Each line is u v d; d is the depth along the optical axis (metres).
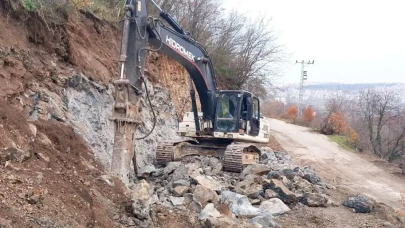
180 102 18.47
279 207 8.62
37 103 8.13
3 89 7.26
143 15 8.45
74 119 9.08
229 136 11.95
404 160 32.38
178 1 22.75
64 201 5.43
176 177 9.23
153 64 17.00
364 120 38.81
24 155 5.73
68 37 10.44
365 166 20.91
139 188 6.90
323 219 8.49
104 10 14.48
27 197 5.00
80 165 7.00
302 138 30.56
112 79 12.23
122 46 7.81
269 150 17.69
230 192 8.60
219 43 26.42
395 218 9.36
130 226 6.06
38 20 9.58
